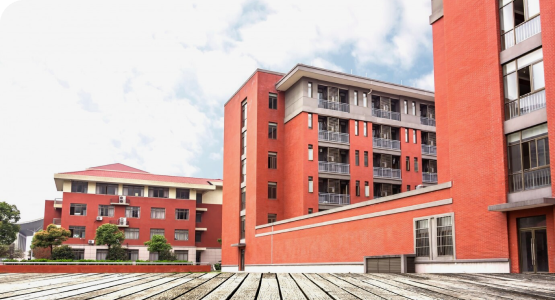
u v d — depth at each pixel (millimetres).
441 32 22375
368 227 22641
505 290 6953
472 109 17969
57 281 7461
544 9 15469
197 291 5824
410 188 36938
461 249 17672
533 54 15992
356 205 23594
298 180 33656
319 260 26250
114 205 55531
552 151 14727
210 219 61688
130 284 6848
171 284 6887
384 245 21516
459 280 9500
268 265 32031
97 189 55406
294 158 34500
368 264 21469
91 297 5090
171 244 56875
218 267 51000
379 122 36500
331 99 35125
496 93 17000
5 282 7238
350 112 35531
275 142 35844
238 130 38812
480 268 16859
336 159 34844
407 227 20312
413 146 37594
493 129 16984
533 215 15266
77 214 53625
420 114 38500
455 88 18891
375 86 35875
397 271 19594
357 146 35406
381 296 5551
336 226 25062
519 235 15812
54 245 50219
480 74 17766
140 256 55406
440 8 22469
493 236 16500
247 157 36781
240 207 37406
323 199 33906
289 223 29844
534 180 15570
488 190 16891
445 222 18594
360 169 35219
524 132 16062
